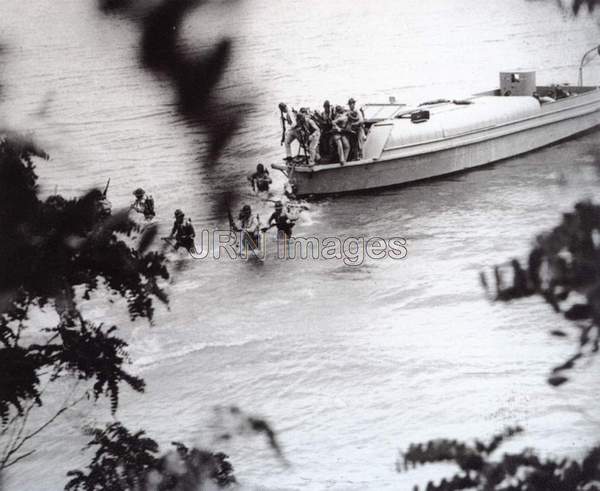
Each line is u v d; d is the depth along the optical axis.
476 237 66.19
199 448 10.69
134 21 4.75
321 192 83.31
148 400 40.72
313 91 94.12
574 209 6.29
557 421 26.39
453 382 38.62
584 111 96.62
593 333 6.46
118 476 10.33
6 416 8.60
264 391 42.59
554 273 6.36
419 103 96.44
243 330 51.28
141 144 66.50
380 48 97.75
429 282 57.19
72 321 9.12
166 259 8.30
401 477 27.80
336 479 30.84
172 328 50.97
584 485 6.78
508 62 96.88
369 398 39.84
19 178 7.18
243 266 63.00
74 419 34.22
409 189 85.06
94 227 7.67
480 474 7.07
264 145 89.81
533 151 93.62
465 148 87.81
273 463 30.61
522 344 39.19
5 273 7.40
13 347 8.73
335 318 52.22
